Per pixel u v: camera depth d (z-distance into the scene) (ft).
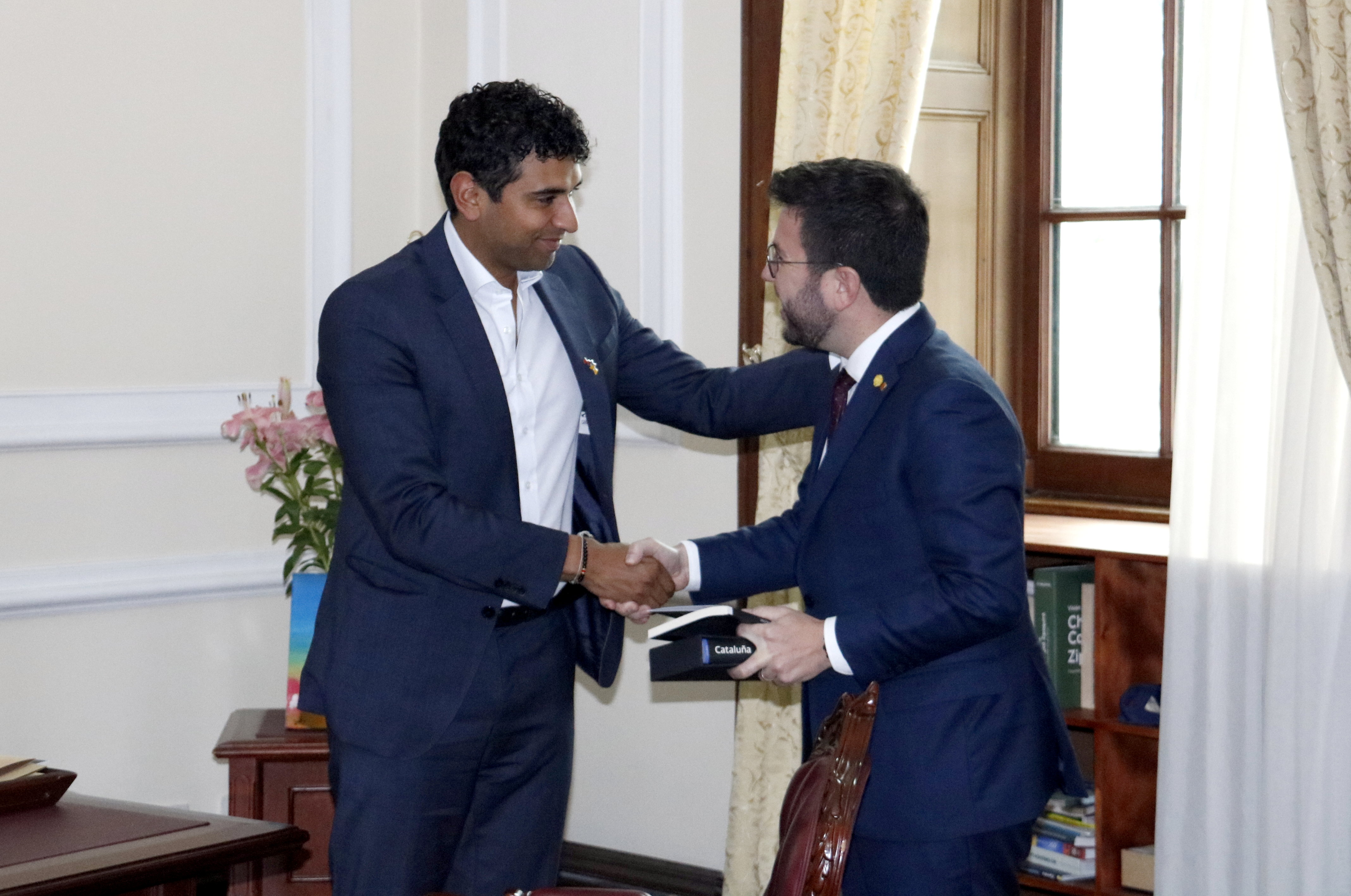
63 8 12.07
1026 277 12.20
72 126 12.17
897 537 7.00
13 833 6.21
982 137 11.99
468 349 7.95
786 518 8.49
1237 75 8.85
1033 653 7.35
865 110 10.48
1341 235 7.88
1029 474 12.28
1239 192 8.76
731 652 6.98
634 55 12.60
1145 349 11.65
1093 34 11.76
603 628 8.65
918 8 10.25
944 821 6.89
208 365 13.02
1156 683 10.18
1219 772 8.95
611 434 8.64
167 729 12.87
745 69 11.89
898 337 7.18
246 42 13.05
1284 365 8.59
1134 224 11.63
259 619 13.33
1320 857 8.49
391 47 13.98
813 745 7.24
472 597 8.05
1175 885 9.11
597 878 13.17
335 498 11.54
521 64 13.29
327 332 7.96
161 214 12.68
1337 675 8.44
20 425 11.97
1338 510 8.41
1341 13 7.77
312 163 13.47
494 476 8.09
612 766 13.28
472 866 8.57
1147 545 9.80
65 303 12.22
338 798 8.13
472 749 8.18
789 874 5.85
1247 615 8.89
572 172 7.88
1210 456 9.03
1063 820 10.34
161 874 5.90
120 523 12.55
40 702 12.21
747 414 8.94
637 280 12.76
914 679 7.08
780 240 7.32
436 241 8.17
